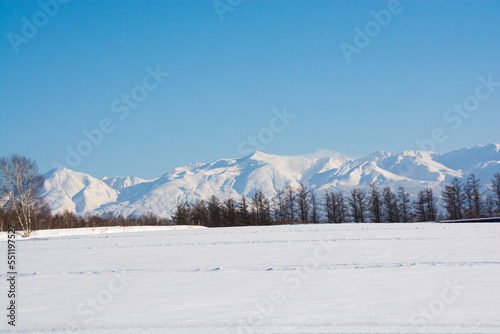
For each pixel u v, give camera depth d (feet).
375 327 27.61
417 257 59.00
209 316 31.58
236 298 37.14
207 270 54.03
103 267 60.23
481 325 27.50
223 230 146.20
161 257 69.97
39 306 36.52
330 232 114.52
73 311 34.47
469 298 34.40
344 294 37.17
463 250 65.46
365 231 114.52
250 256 67.21
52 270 58.85
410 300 34.32
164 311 33.42
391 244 77.30
